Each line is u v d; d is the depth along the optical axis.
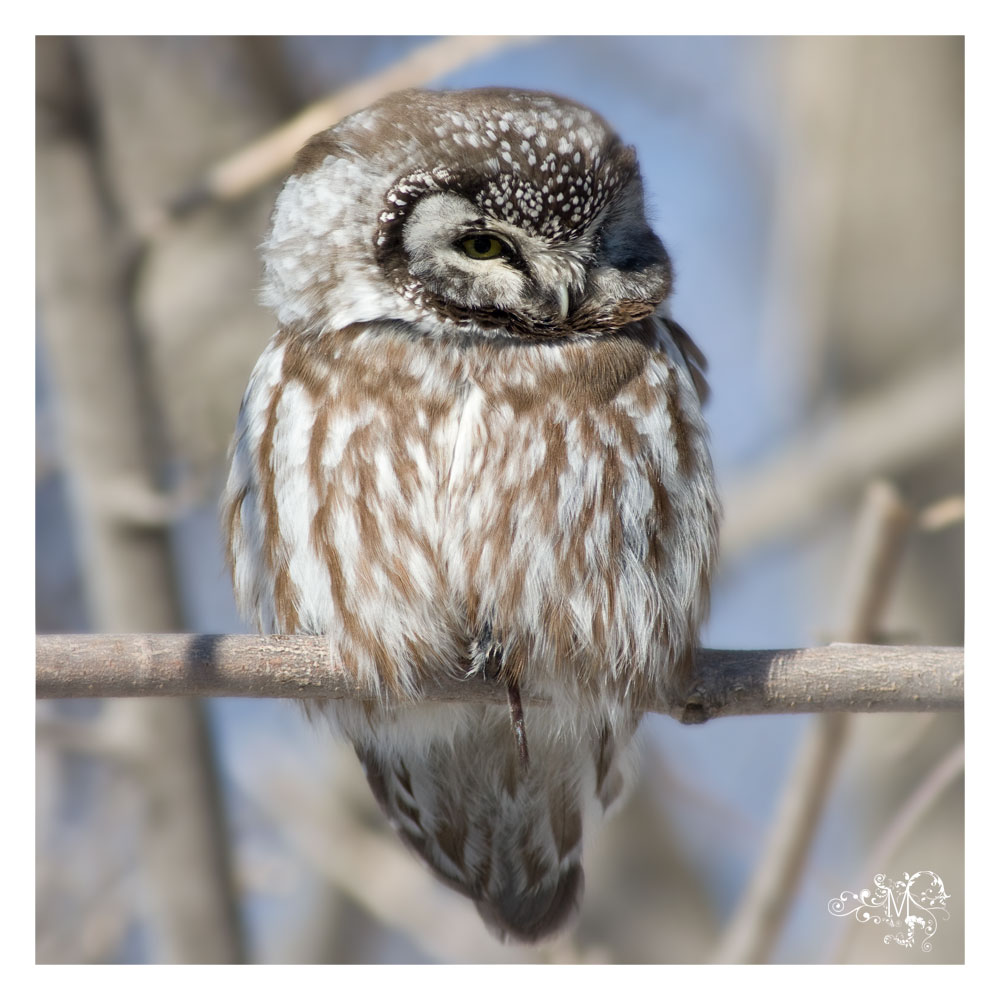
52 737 11.56
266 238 9.52
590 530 8.52
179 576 11.73
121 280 11.64
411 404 8.61
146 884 11.77
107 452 11.61
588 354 8.71
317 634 8.60
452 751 9.30
